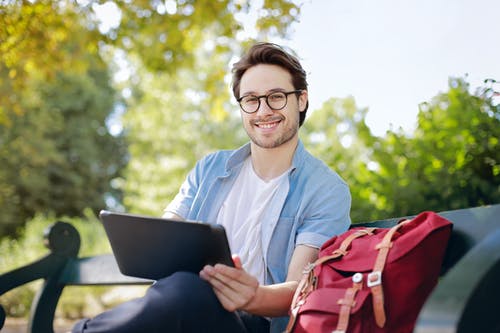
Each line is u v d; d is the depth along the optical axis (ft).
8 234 57.31
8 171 57.06
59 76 59.16
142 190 41.45
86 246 32.40
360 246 5.90
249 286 6.02
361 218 12.55
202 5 18.16
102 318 5.90
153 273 6.64
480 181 11.39
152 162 42.32
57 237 10.32
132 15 18.54
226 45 19.06
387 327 5.38
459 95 11.98
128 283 9.19
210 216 8.03
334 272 5.86
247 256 7.58
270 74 7.73
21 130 55.16
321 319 5.43
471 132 11.57
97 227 34.60
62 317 23.86
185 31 19.08
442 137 12.04
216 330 6.00
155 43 19.66
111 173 69.46
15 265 30.01
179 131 45.42
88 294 25.22
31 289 25.02
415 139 12.39
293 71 7.86
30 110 55.42
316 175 7.71
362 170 12.97
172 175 41.29
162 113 45.55
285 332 5.76
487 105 11.48
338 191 7.60
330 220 7.33
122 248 6.63
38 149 56.24
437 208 11.84
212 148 45.96
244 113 7.84
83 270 10.03
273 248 7.48
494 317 4.15
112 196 69.77
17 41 17.06
